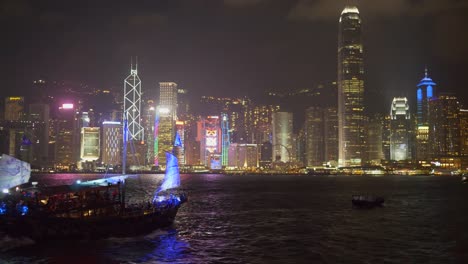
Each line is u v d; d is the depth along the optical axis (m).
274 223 93.31
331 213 112.62
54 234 64.50
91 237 67.12
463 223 94.00
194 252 63.47
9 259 56.88
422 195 186.00
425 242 71.38
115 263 56.62
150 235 74.44
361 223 93.88
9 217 62.03
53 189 71.75
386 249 66.12
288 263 57.75
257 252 64.00
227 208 125.44
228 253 63.16
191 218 100.81
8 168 73.81
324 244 69.69
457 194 192.62
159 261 58.12
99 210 69.44
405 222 95.44
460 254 62.94
